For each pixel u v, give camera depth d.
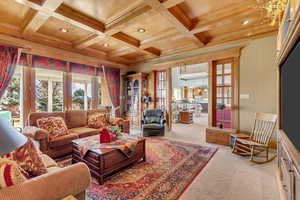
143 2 2.43
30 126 2.93
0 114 2.58
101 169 2.01
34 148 1.34
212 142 3.79
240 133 3.54
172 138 4.29
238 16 2.81
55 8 2.39
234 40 3.73
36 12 2.58
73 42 4.16
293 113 1.30
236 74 3.73
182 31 3.25
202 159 2.80
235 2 2.53
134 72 6.09
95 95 5.11
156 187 1.95
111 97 5.54
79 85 5.13
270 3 1.88
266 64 3.35
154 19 3.04
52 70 4.09
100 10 2.71
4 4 2.49
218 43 3.96
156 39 3.92
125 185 1.99
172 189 1.91
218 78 4.19
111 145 2.28
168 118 5.27
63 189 1.09
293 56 1.29
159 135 4.49
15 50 3.26
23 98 3.52
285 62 1.67
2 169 0.90
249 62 3.56
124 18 2.85
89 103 5.33
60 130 2.96
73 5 2.56
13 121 3.58
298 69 1.14
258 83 3.45
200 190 1.90
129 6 2.58
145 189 1.90
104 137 2.42
